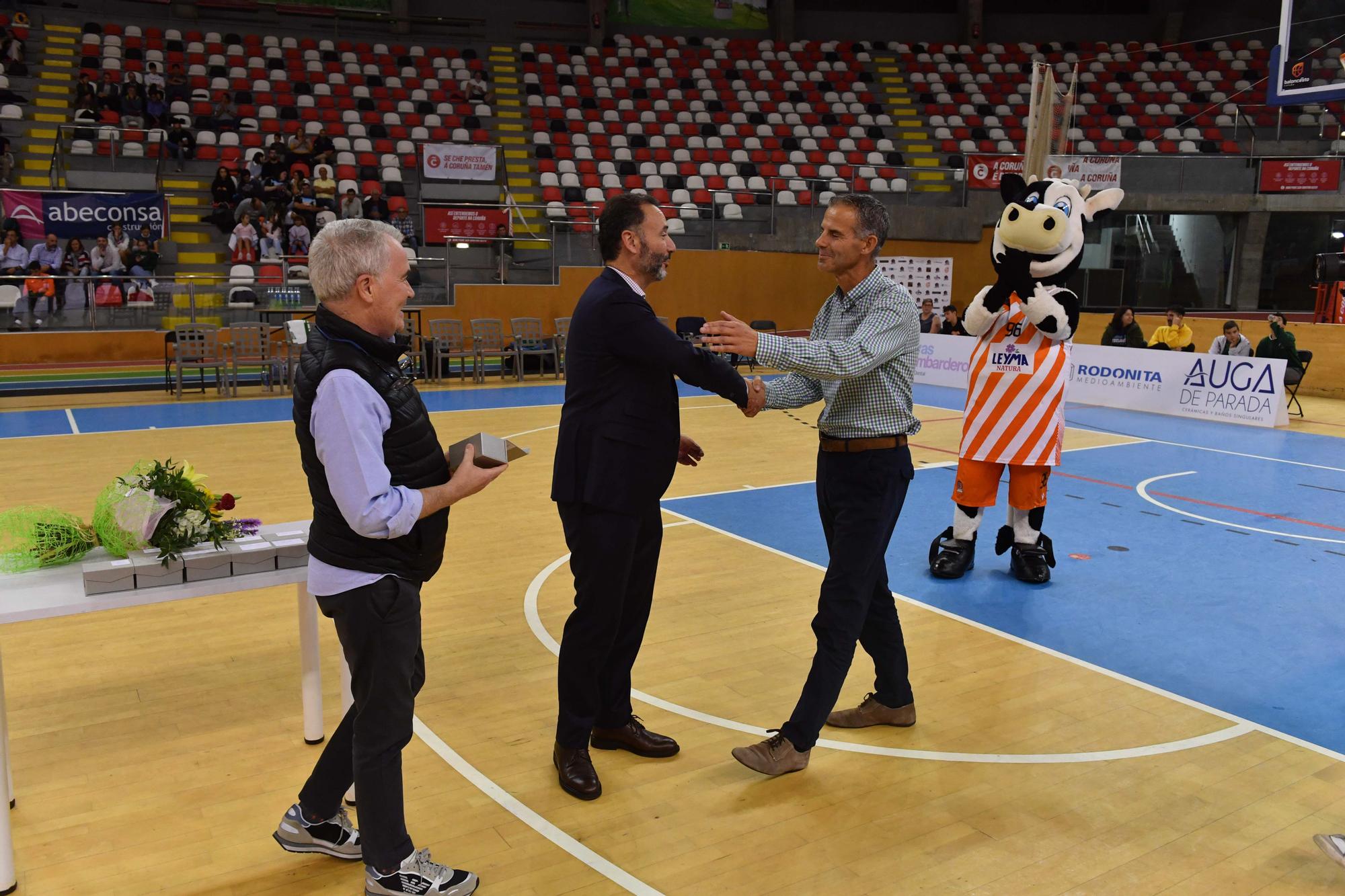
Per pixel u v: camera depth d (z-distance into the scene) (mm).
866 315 2998
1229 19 23672
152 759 3154
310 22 21859
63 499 6555
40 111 17281
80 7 20062
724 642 4273
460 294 15422
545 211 16125
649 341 2719
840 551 3035
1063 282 5082
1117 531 6297
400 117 19281
